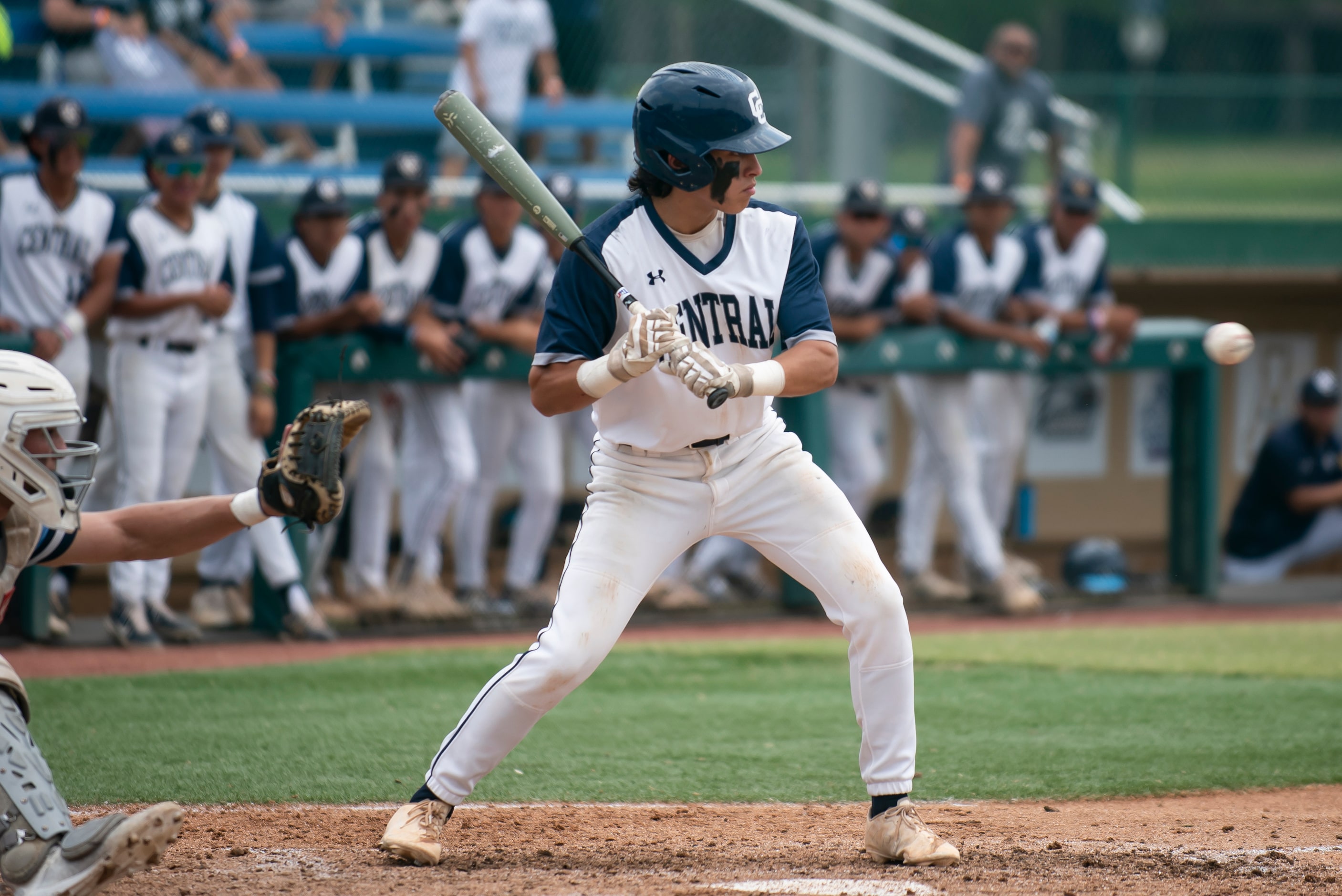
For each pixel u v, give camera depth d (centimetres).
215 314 2391
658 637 2689
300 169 3278
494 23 3372
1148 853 1223
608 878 1105
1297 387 3816
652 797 1492
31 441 955
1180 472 3262
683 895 1044
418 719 1880
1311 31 4691
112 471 2491
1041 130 3566
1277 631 2792
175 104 3180
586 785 1541
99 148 3169
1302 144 3959
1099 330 3016
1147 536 3684
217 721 1847
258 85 3481
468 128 1138
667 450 1138
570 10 3703
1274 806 1483
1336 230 3744
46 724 1808
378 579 2717
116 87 3250
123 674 2178
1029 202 3600
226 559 2688
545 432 2812
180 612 2956
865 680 1165
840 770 1631
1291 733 1862
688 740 1794
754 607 3042
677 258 1121
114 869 895
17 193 2303
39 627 2459
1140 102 3906
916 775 1619
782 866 1163
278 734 1767
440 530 2775
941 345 2909
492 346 2658
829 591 1159
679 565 3061
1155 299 3709
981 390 3100
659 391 1108
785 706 2023
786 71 3859
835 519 1163
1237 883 1107
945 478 3003
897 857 1169
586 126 3547
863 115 3841
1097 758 1709
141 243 2342
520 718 1134
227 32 3416
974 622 2898
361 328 2592
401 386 2744
